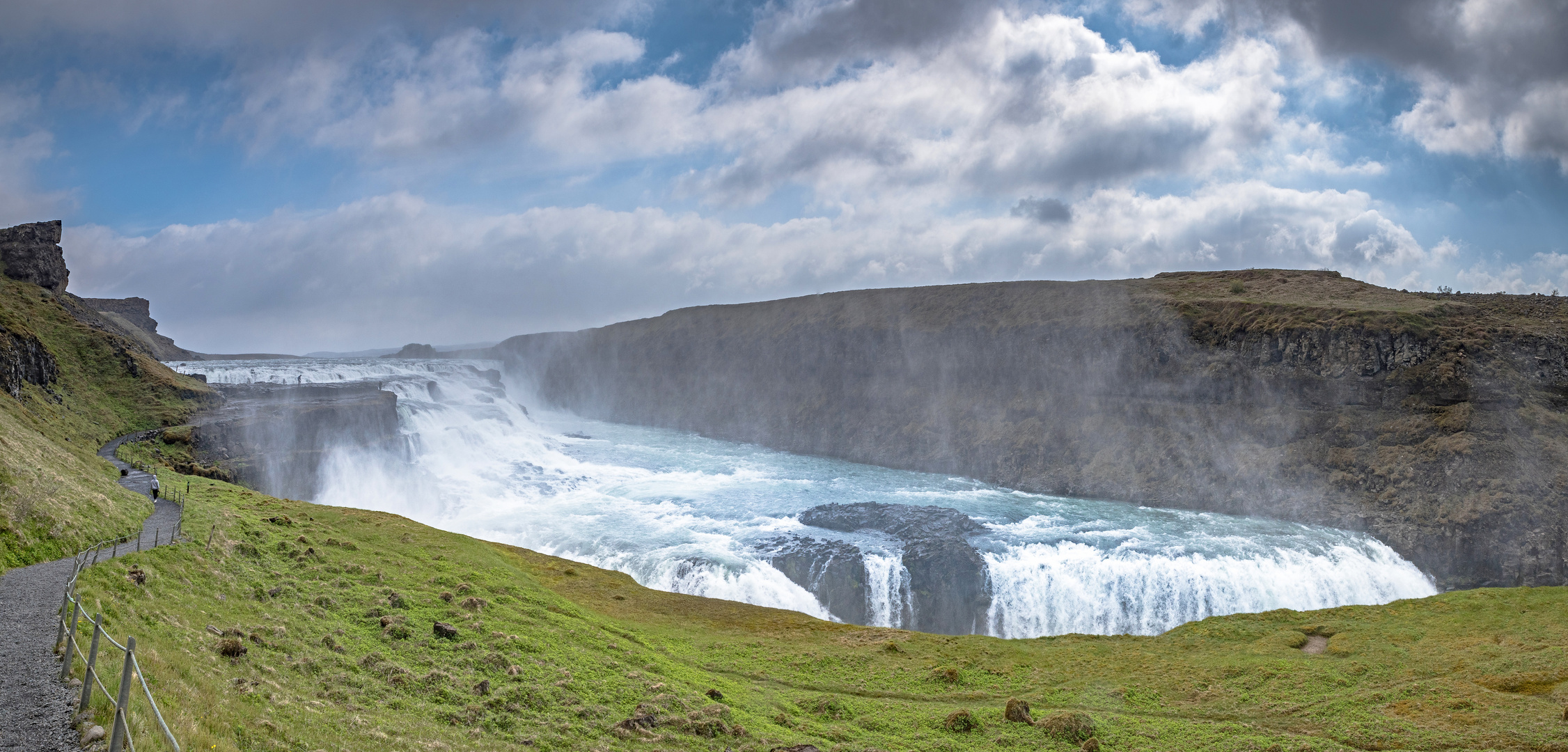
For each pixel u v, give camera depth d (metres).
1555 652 54.25
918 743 41.09
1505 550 105.62
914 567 97.06
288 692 30.64
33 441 59.28
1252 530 118.25
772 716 42.94
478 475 142.25
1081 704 49.38
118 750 16.38
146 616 32.91
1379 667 54.50
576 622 54.69
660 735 36.78
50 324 128.25
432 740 29.98
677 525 115.56
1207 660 58.59
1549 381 127.31
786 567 97.31
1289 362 146.50
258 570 48.81
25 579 34.16
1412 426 127.94
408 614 47.59
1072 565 99.38
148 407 115.88
